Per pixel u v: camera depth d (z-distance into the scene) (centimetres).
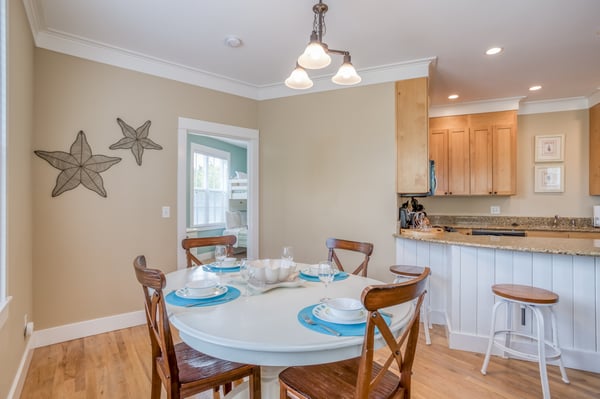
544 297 193
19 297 202
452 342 254
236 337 110
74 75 269
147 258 304
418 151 314
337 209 347
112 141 286
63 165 262
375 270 328
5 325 169
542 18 238
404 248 317
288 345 105
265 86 375
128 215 294
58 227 260
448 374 215
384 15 234
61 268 261
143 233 302
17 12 194
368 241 331
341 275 197
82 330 269
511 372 217
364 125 335
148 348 250
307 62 179
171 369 126
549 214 444
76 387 197
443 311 301
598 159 407
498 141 433
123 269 290
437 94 407
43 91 254
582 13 231
